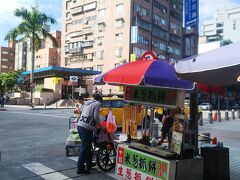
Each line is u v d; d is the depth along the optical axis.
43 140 11.55
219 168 6.30
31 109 34.91
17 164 7.75
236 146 11.54
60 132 13.98
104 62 67.12
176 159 5.60
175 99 5.95
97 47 68.88
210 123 22.05
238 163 8.59
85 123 6.87
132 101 6.98
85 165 7.23
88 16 71.56
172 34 75.69
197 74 4.62
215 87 6.52
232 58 3.91
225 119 26.61
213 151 6.30
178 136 5.63
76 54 74.19
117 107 15.38
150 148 6.13
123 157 6.47
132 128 7.07
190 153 5.82
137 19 63.78
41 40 39.62
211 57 4.22
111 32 65.81
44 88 47.66
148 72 5.51
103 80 6.43
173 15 76.56
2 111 29.84
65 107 40.59
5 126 16.20
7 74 55.94
